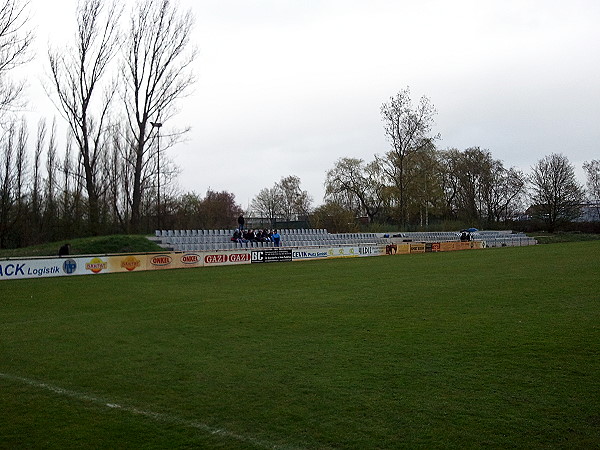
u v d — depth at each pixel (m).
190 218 49.25
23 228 40.59
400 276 23.06
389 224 69.56
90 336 11.09
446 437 5.54
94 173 42.75
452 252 45.22
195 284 21.16
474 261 31.62
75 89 39.47
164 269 29.22
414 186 66.00
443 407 6.41
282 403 6.65
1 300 16.86
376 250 42.38
